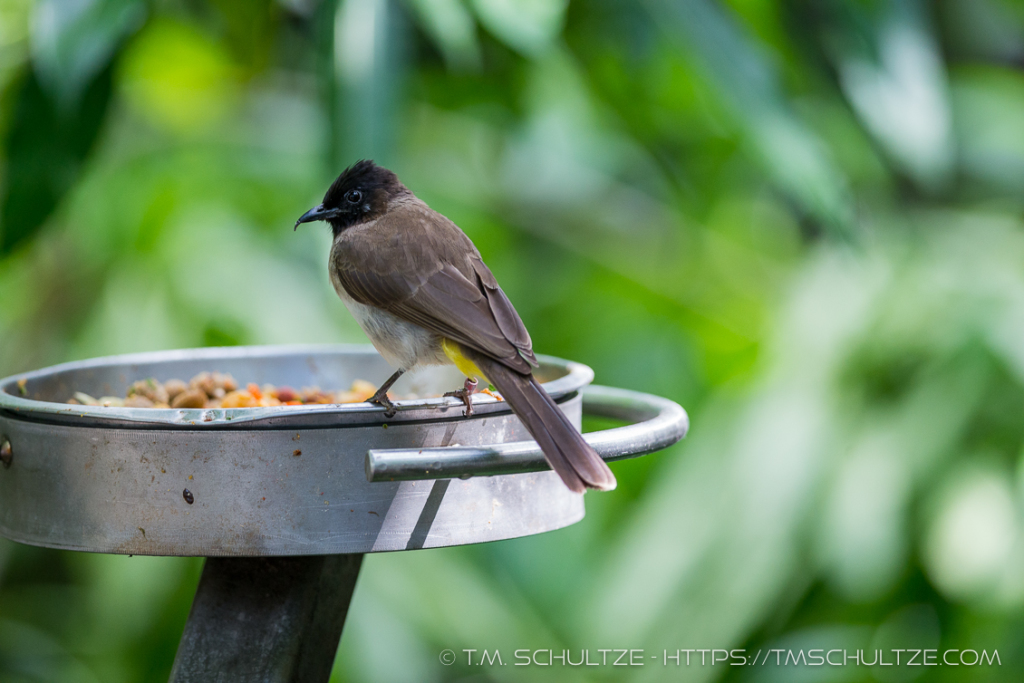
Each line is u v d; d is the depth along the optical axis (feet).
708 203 43.16
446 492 17.20
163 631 37.11
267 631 19.04
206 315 35.99
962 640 34.17
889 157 35.27
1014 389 33.30
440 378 25.12
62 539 17.12
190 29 36.99
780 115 28.71
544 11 25.29
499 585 38.65
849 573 33.27
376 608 35.24
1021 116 41.09
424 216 22.54
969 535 32.89
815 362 34.73
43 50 24.18
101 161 37.52
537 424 17.26
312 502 16.60
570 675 38.91
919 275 35.40
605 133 41.01
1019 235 36.86
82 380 22.49
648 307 42.42
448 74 36.63
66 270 38.04
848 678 34.71
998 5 44.42
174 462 16.49
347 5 26.43
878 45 30.86
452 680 39.32
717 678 34.47
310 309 36.27
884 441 33.63
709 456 35.32
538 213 43.75
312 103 34.58
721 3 29.48
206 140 38.73
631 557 34.83
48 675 39.83
